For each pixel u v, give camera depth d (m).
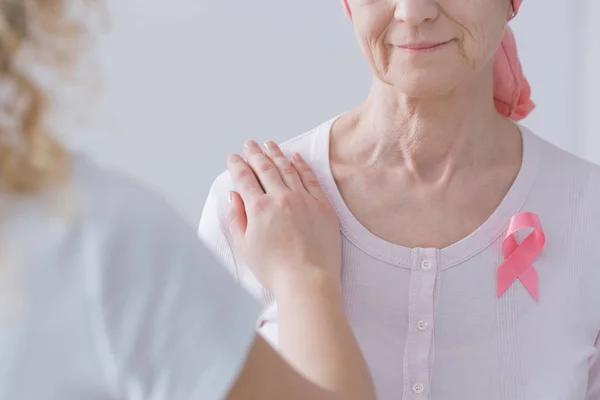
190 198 2.12
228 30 2.12
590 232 1.25
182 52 2.08
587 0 2.41
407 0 1.10
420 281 1.22
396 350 1.21
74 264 0.68
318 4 2.17
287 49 2.17
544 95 2.48
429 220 1.24
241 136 2.16
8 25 0.64
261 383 0.75
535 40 2.46
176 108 2.09
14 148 0.66
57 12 0.66
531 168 1.27
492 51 1.16
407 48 1.13
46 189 0.67
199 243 0.72
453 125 1.22
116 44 1.99
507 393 1.20
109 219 0.68
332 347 0.99
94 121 0.70
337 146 1.31
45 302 0.67
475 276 1.22
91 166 0.71
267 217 1.19
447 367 1.21
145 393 0.69
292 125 2.19
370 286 1.22
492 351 1.21
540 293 1.23
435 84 1.14
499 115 1.31
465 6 1.11
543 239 1.22
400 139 1.24
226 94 2.13
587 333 1.23
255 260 1.17
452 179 1.25
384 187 1.26
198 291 0.70
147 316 0.68
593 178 1.29
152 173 2.09
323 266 1.17
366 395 0.94
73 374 0.68
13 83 0.65
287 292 1.10
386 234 1.25
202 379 0.69
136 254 0.68
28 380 0.67
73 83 0.67
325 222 1.21
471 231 1.24
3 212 0.67
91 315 0.67
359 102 2.23
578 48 2.45
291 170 1.26
